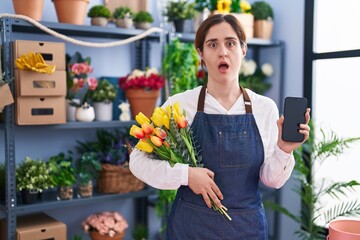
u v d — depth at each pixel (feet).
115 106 9.37
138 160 4.86
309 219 9.36
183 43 9.46
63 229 8.25
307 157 9.73
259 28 10.43
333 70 9.89
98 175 8.84
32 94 7.49
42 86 7.61
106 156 8.93
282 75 10.71
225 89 5.08
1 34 7.66
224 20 4.79
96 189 9.13
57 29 8.36
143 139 4.69
